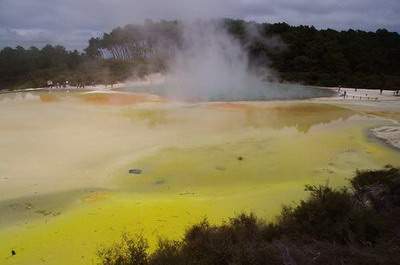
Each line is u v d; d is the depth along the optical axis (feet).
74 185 50.11
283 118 95.81
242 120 92.43
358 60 212.43
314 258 23.38
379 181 40.29
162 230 36.42
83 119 91.71
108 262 28.27
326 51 215.31
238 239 28.73
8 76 216.13
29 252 33.32
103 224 38.22
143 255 27.86
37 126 83.35
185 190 48.96
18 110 103.50
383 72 208.54
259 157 63.10
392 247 25.03
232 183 51.70
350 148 67.97
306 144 70.64
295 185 49.44
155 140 72.84
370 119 95.25
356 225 29.14
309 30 231.09
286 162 60.54
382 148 68.18
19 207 43.11
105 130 80.59
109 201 44.57
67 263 31.35
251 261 23.36
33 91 159.33
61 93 145.79
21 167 56.80
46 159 60.75
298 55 220.64
